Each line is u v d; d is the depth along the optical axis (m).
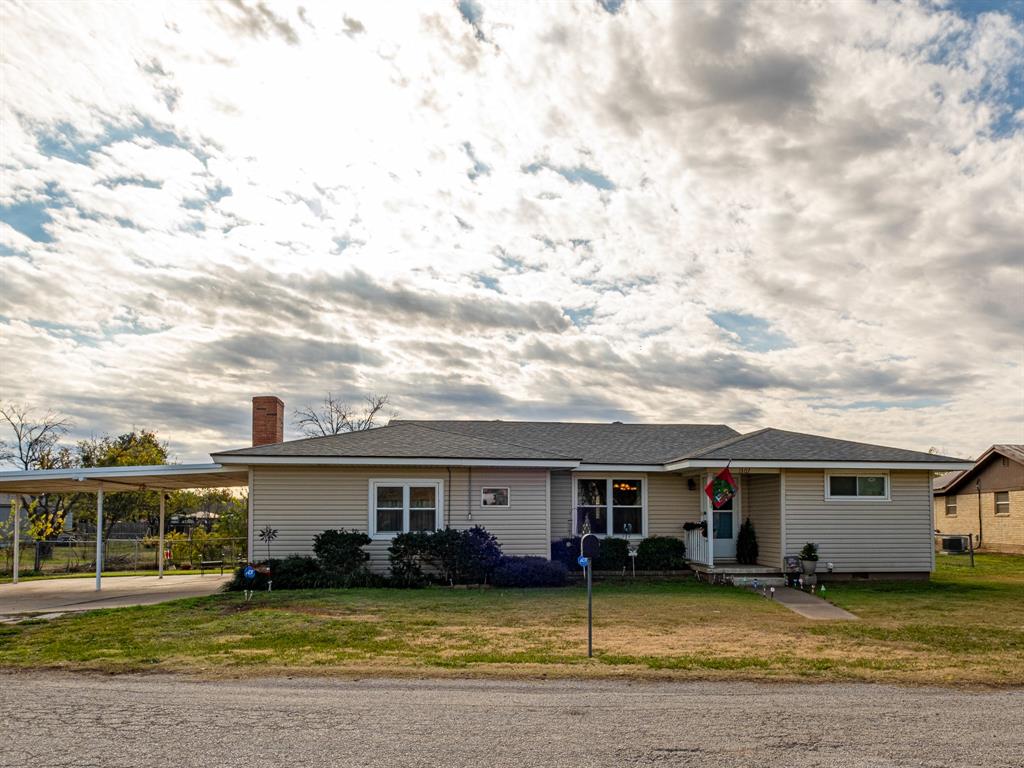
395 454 19.44
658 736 7.18
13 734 7.05
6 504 42.94
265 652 10.80
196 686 8.85
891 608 16.17
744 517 22.67
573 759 6.54
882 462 20.55
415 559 19.23
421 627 12.95
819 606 16.31
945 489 40.38
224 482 22.72
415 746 6.80
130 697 8.34
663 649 11.38
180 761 6.37
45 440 40.72
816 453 20.81
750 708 8.20
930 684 9.43
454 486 20.33
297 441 20.62
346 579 18.42
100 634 12.29
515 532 20.48
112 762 6.34
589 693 8.73
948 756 6.74
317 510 19.64
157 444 40.28
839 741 7.12
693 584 20.05
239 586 18.03
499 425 27.08
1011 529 36.12
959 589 19.45
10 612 15.23
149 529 37.53
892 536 21.02
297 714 7.71
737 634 12.83
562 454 23.09
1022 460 34.84
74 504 35.56
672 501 22.78
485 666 9.98
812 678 9.64
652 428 27.28
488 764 6.39
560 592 17.98
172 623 13.18
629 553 21.66
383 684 9.00
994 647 11.92
